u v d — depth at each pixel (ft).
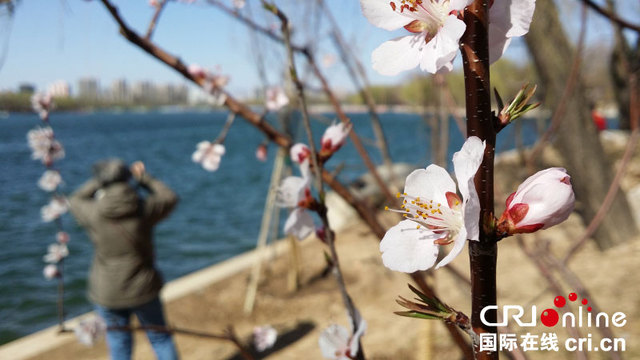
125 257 12.61
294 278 20.31
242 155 111.14
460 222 2.09
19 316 25.16
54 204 11.84
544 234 20.27
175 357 13.08
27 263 34.63
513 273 16.30
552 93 17.98
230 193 63.16
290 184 3.60
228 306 19.26
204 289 21.01
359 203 4.35
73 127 271.69
